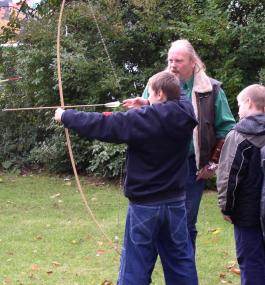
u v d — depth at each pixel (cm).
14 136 970
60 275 466
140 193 329
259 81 771
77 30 909
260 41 793
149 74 849
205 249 530
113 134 319
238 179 356
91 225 609
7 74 985
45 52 885
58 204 710
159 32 861
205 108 406
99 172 854
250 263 367
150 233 333
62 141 890
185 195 382
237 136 358
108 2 884
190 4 838
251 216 360
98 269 481
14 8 1066
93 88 858
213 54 819
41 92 908
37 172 925
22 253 522
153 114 323
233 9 852
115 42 889
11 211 677
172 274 346
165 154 328
